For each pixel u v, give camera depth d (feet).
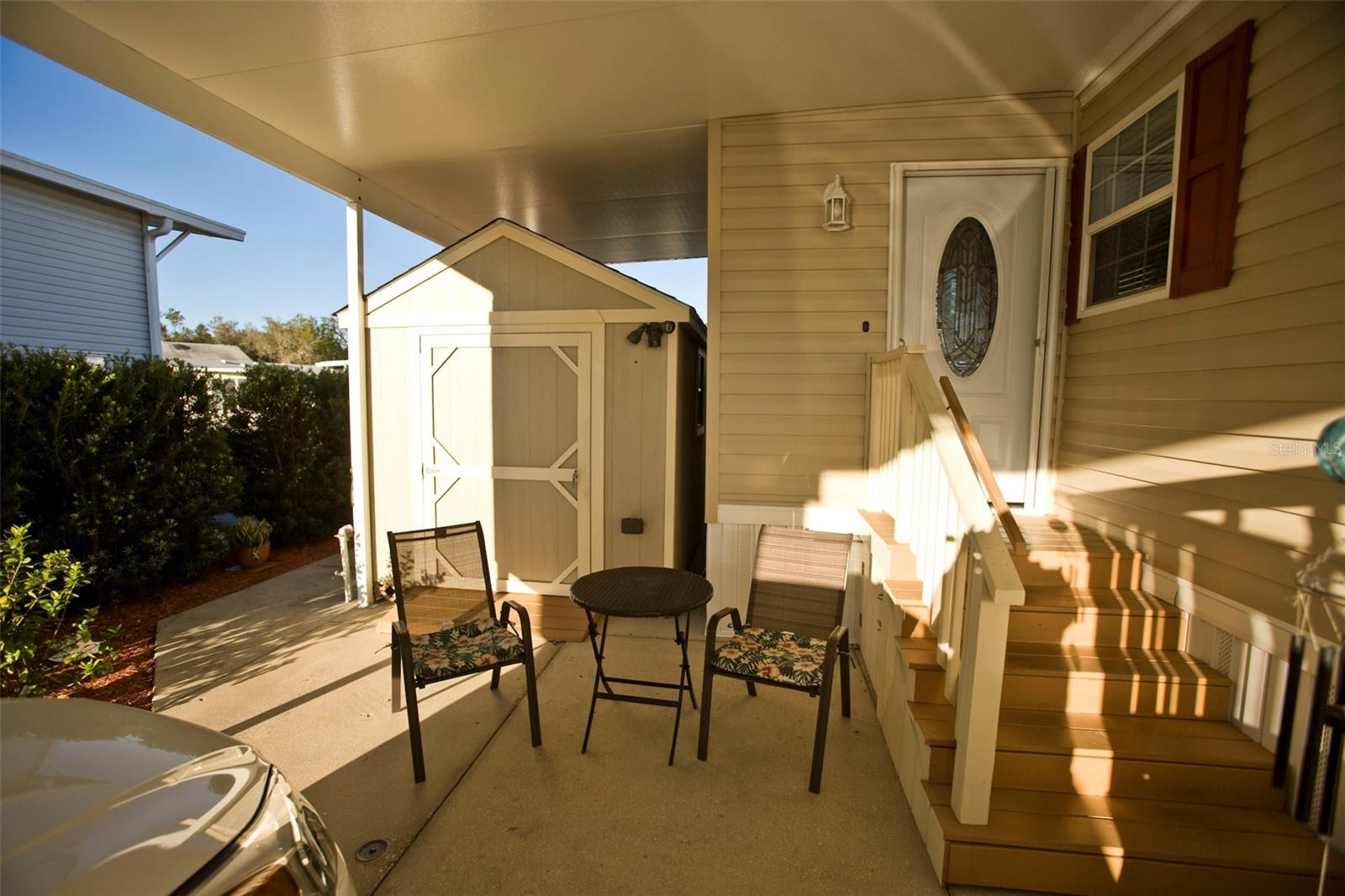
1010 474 12.44
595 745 9.12
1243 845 6.20
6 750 4.25
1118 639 8.54
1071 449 11.65
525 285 14.87
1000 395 12.40
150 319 28.43
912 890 6.40
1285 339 6.95
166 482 16.05
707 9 9.04
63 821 3.58
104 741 4.52
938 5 8.91
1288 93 6.98
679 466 15.06
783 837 7.16
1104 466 10.49
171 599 15.99
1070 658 8.19
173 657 12.28
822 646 9.18
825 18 9.23
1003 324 12.30
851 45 10.04
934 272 12.49
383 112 12.17
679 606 8.82
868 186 12.44
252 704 10.36
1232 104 7.73
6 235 23.95
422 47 9.91
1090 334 11.07
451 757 8.76
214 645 12.93
